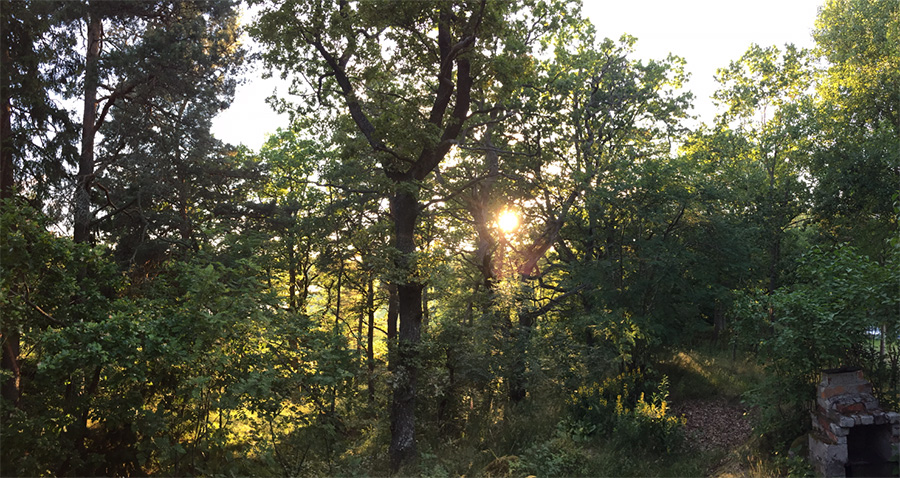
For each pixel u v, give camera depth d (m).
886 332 11.71
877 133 22.52
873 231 21.95
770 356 13.69
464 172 23.80
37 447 10.29
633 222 21.03
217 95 19.27
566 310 24.58
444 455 16.36
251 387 10.98
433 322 21.95
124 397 10.71
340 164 24.00
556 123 23.44
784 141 23.34
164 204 20.17
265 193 26.34
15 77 14.68
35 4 14.38
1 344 10.28
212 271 11.47
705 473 13.92
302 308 17.14
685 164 22.89
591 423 17.30
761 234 23.05
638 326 19.25
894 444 11.62
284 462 12.85
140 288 16.89
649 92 24.38
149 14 18.14
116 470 11.78
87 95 17.17
